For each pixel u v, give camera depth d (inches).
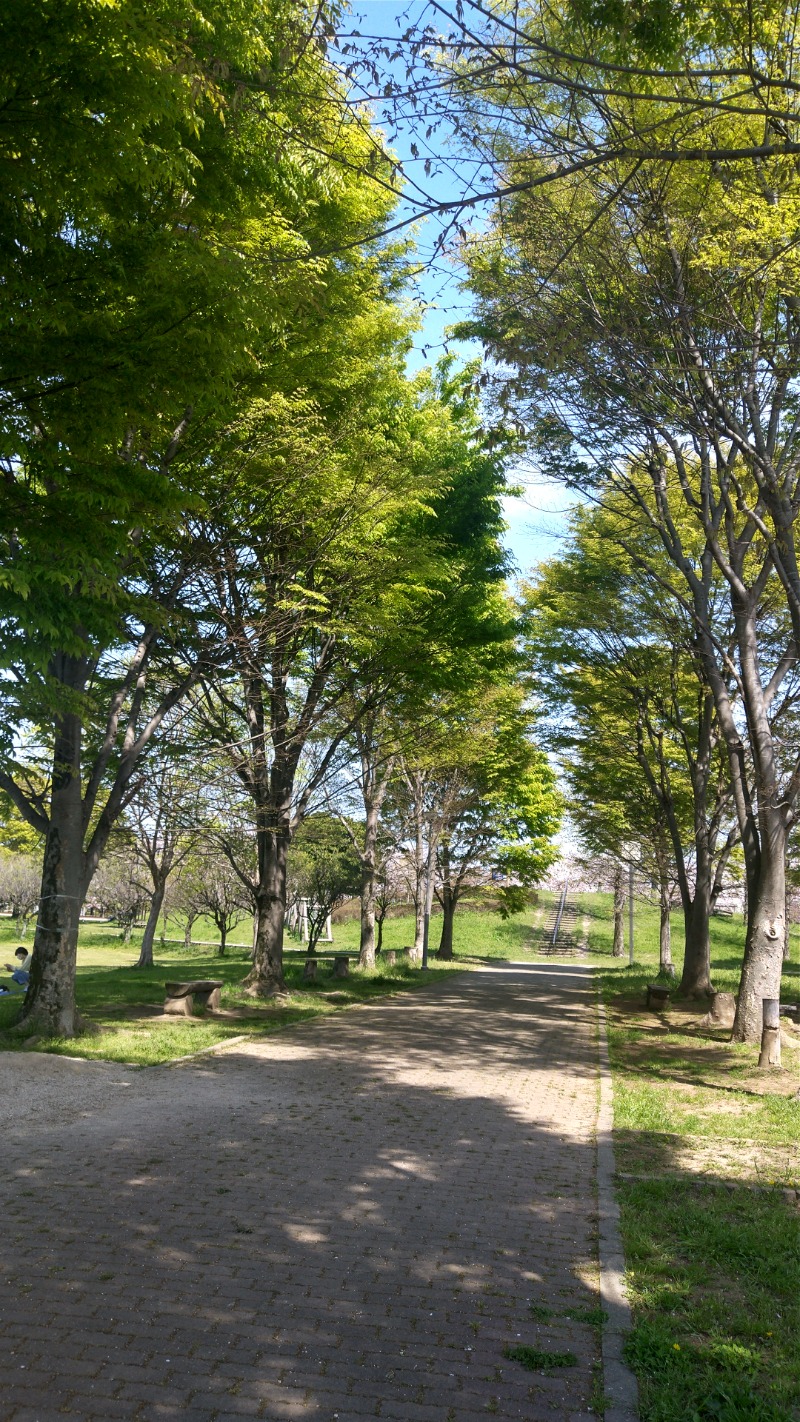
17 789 495.8
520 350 354.6
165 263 221.1
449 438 732.7
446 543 695.7
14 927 1866.4
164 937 1806.1
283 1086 401.4
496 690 1096.2
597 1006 815.1
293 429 471.8
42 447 227.9
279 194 371.9
